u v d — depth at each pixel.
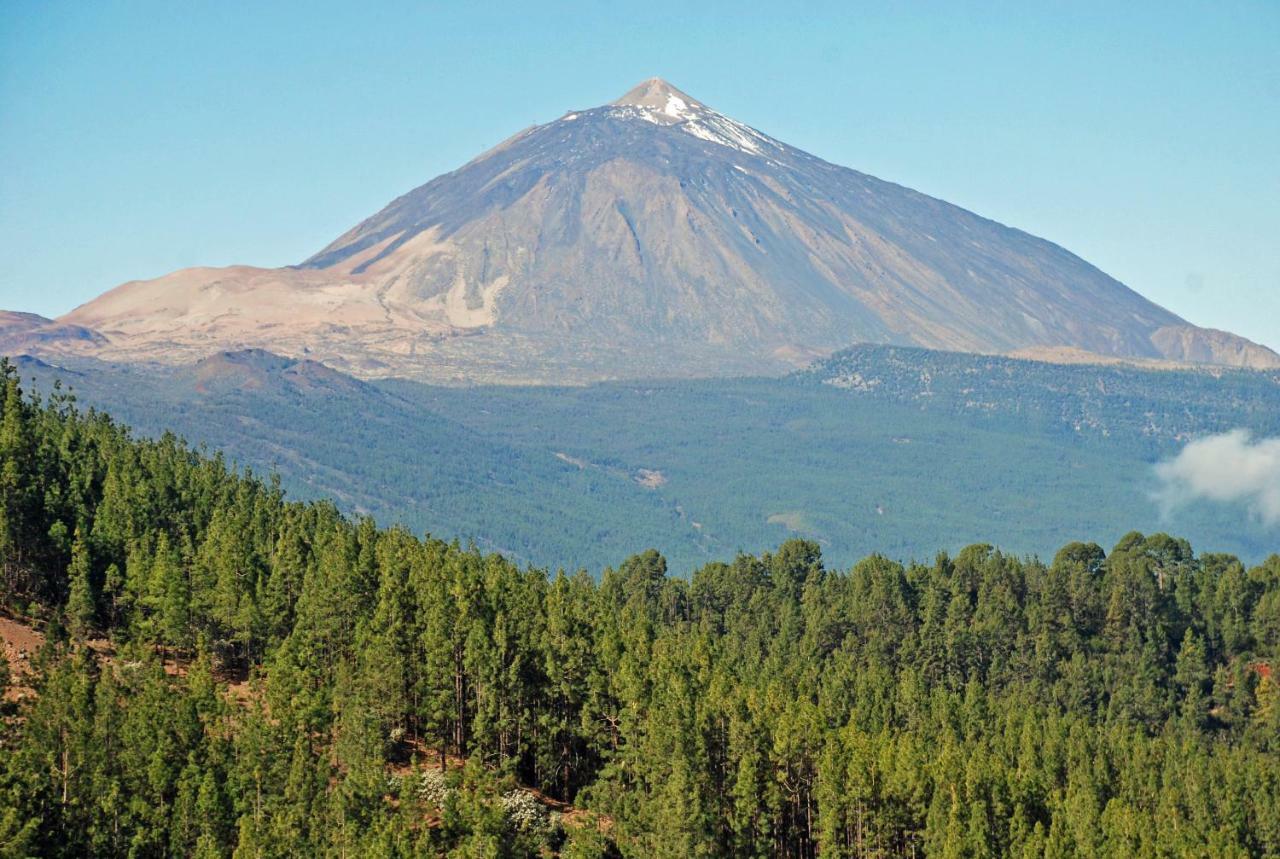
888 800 168.75
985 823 167.38
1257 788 196.38
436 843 153.12
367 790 153.50
